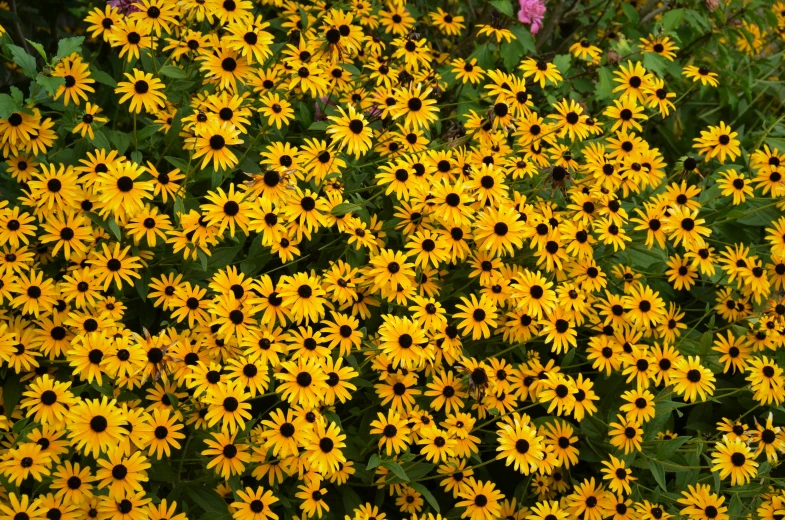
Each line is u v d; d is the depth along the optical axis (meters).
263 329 2.97
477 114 4.20
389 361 3.08
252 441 2.90
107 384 2.79
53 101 3.34
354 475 3.24
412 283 3.33
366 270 3.26
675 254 3.92
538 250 3.43
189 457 3.02
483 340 3.51
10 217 2.94
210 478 2.88
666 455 3.30
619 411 3.54
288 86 3.64
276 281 3.56
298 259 3.30
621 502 3.21
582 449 3.51
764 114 5.57
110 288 3.19
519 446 3.04
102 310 2.95
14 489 2.58
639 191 4.05
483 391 3.09
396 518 3.37
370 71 4.20
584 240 3.51
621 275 3.76
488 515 3.06
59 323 2.92
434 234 3.34
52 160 3.35
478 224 3.32
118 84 3.28
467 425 3.15
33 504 2.48
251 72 3.51
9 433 2.67
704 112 5.65
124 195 2.94
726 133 3.98
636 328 3.62
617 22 5.29
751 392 3.82
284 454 2.78
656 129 5.49
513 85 3.86
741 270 3.72
